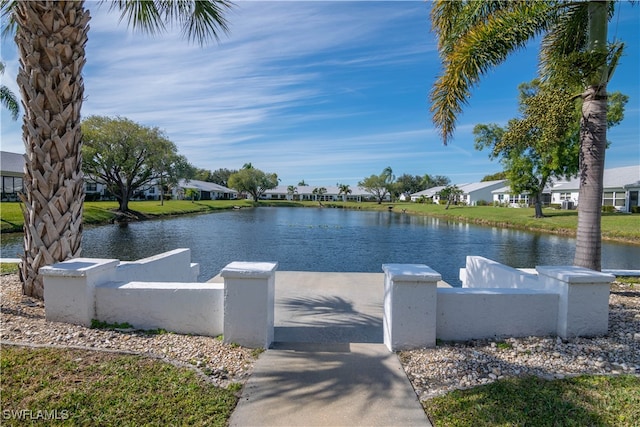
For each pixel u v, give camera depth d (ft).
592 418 6.81
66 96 12.08
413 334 9.85
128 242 53.78
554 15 16.87
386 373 8.62
